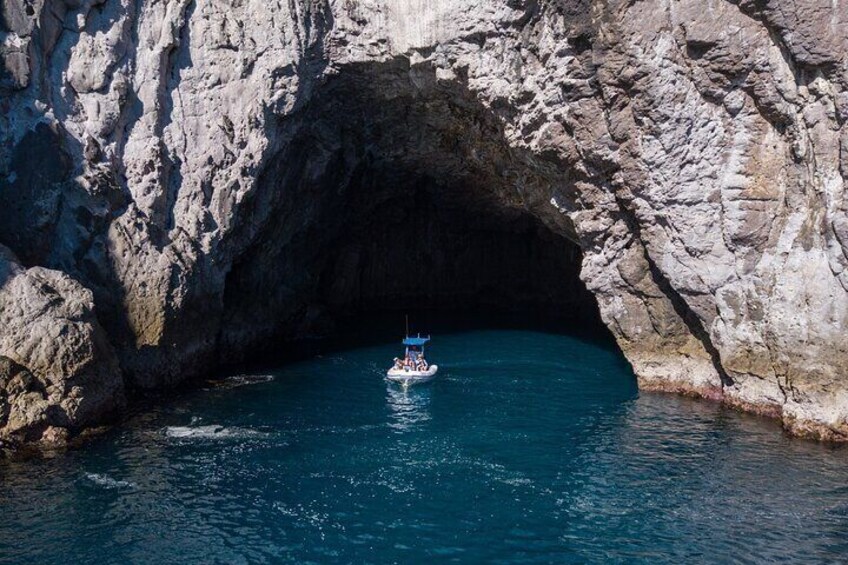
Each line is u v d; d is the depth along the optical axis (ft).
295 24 101.55
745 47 79.77
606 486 67.56
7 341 76.69
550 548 57.31
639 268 95.50
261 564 55.52
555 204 101.30
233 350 113.09
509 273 173.17
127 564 55.52
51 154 88.48
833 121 76.48
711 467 71.26
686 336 95.04
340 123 119.14
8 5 87.71
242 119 102.37
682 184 86.99
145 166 95.96
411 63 100.22
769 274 83.41
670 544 57.62
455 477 69.87
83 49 92.79
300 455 75.20
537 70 91.66
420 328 143.13
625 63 84.43
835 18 73.77
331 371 108.27
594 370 109.70
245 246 109.70
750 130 83.41
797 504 63.62
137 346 92.32
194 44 100.07
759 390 85.97
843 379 76.95
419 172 139.13
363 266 165.78
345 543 58.29
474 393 97.35
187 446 77.15
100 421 82.94
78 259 89.71
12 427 74.95
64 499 65.21
